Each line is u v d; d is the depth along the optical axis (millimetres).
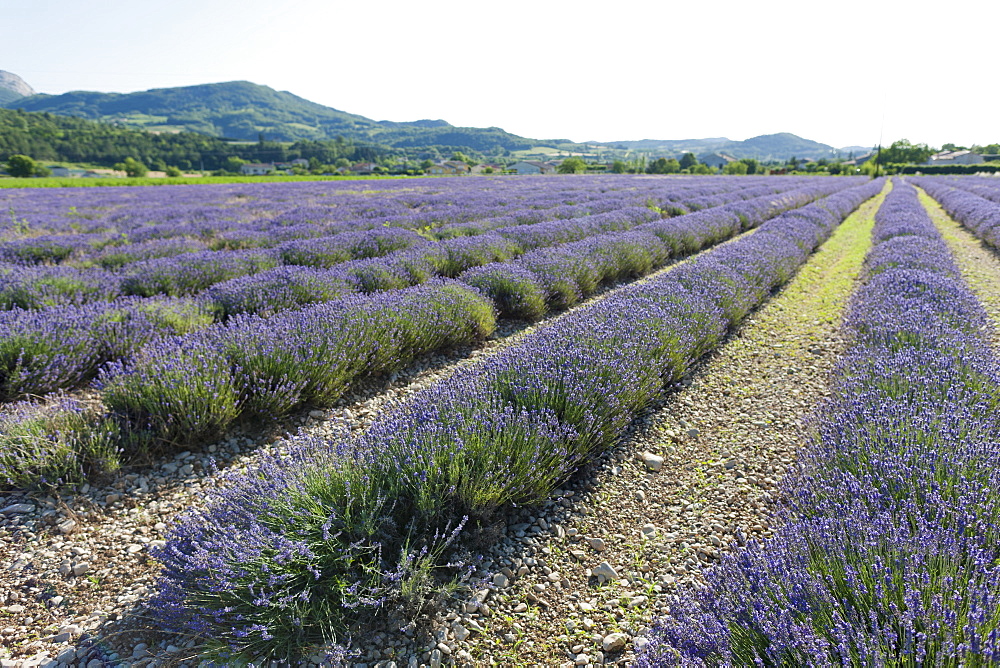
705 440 4398
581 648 2510
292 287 7172
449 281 7641
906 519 2455
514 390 4082
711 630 1993
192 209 19203
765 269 8945
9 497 3539
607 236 11578
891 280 7266
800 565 2225
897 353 4473
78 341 5242
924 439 3086
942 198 26578
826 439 3371
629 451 4238
